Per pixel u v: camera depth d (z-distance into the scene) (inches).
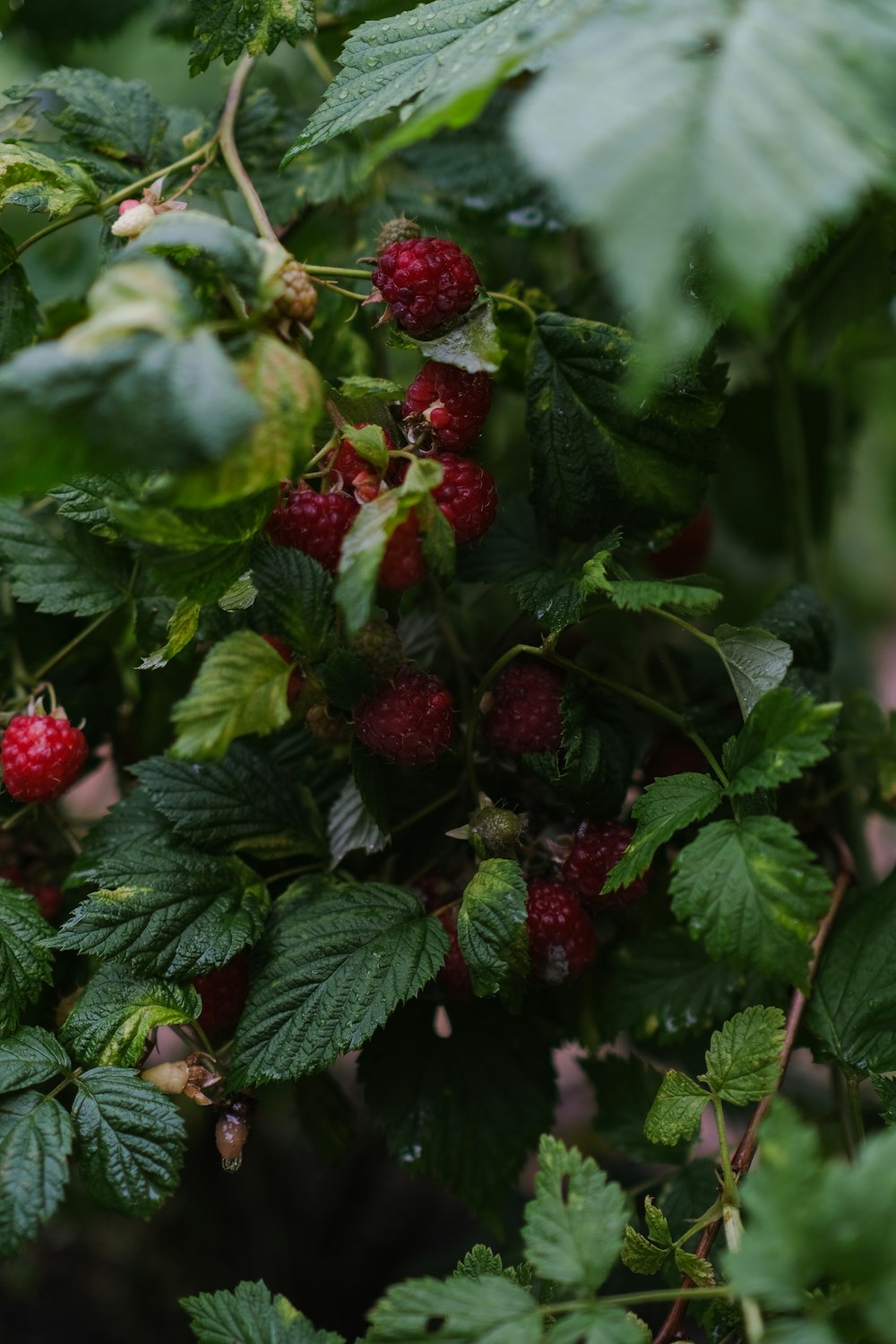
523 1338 23.5
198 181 27.7
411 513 24.6
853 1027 26.0
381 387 25.3
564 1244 23.8
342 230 29.3
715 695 28.9
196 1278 32.2
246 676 24.3
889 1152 22.8
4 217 31.6
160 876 26.1
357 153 29.1
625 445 26.4
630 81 22.4
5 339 27.1
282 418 23.7
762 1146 23.1
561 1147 24.2
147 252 24.2
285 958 25.8
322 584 25.2
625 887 26.2
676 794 25.2
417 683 25.6
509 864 25.5
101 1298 32.5
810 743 24.6
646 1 23.2
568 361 26.4
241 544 24.9
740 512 32.6
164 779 26.6
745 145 22.2
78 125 27.5
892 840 32.0
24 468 22.9
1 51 31.4
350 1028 25.4
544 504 26.7
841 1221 22.7
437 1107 27.2
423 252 25.4
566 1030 27.9
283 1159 33.5
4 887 26.4
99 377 22.9
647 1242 25.0
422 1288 23.8
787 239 22.0
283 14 26.4
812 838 28.4
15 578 27.0
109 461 23.0
